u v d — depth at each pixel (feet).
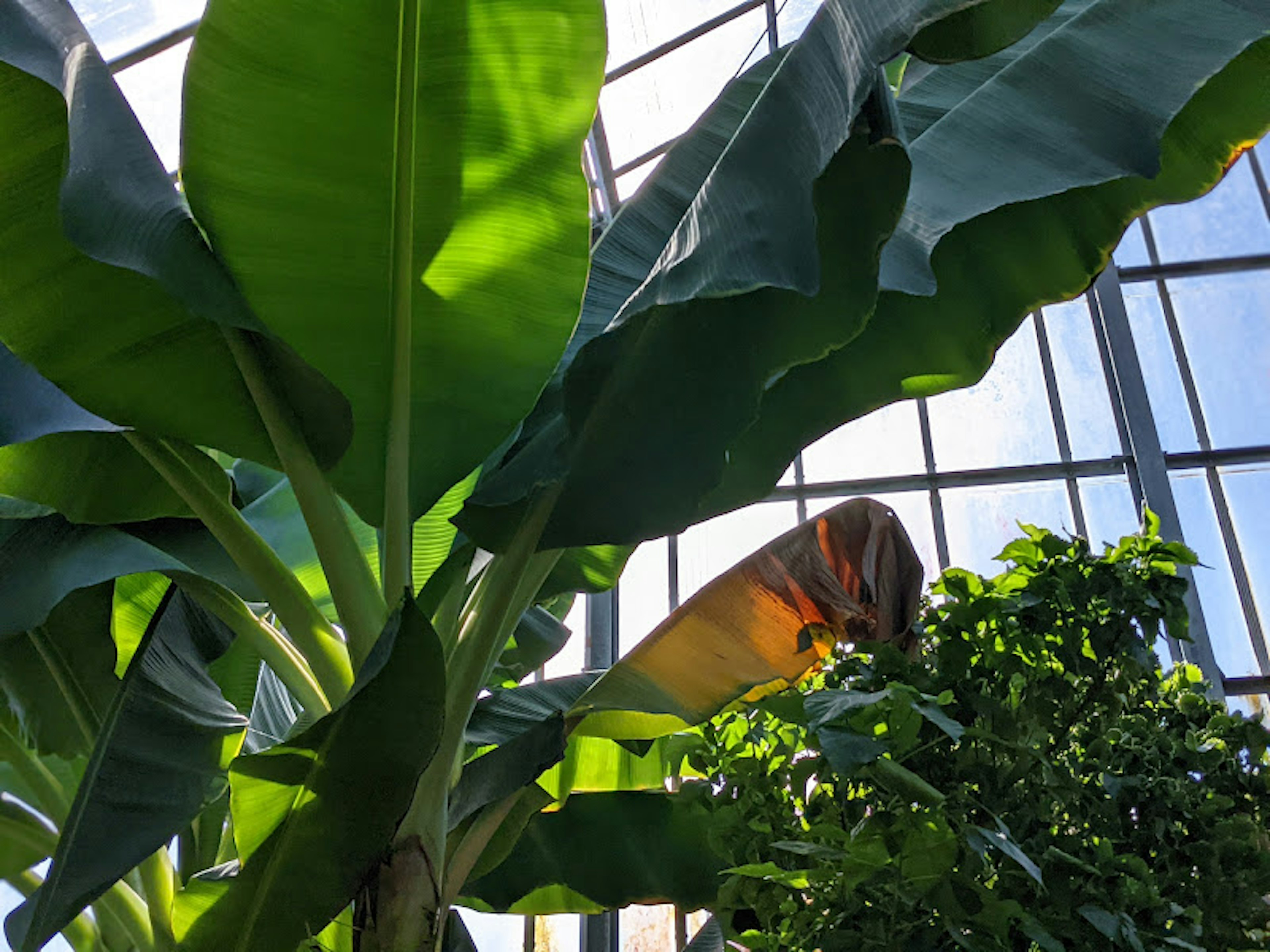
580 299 6.48
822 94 5.06
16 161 5.96
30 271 6.15
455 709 6.35
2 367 6.82
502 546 6.55
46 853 8.82
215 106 5.80
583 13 5.85
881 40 4.73
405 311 6.33
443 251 6.36
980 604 6.64
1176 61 6.24
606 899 8.41
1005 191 5.98
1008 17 4.83
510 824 7.52
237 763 5.37
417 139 6.10
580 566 8.27
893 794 5.80
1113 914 5.53
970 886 5.37
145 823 6.37
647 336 5.86
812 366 7.31
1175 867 6.20
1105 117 6.13
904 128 7.20
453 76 5.99
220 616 7.48
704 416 5.62
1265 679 17.88
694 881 8.42
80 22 6.51
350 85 5.85
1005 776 6.01
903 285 5.76
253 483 9.70
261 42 5.74
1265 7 6.31
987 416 20.36
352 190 6.06
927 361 7.20
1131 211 7.13
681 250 5.16
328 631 6.87
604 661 18.47
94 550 7.65
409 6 5.76
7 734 8.70
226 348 6.63
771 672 7.16
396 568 6.66
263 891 5.62
